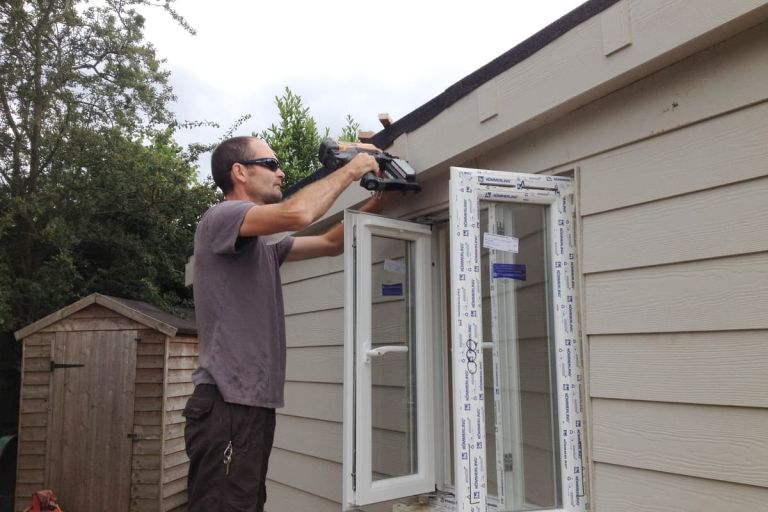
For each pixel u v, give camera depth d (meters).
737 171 1.76
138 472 6.34
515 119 2.42
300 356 4.77
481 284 2.46
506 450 2.38
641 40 1.92
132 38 10.55
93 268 10.45
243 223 1.90
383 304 3.03
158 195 10.76
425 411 3.03
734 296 1.74
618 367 2.06
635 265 2.03
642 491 1.95
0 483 8.44
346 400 2.79
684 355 1.86
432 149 2.91
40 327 6.70
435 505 2.95
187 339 7.00
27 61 9.82
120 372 6.52
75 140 9.89
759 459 1.65
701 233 1.84
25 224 9.70
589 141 2.22
